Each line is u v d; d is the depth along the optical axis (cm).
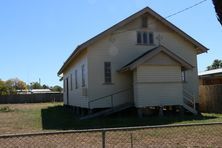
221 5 868
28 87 9738
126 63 2361
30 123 1955
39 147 1005
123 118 2047
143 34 2434
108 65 2327
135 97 2188
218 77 3341
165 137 1162
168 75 2191
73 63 3034
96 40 2270
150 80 2156
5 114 2800
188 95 2433
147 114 2255
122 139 1138
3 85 5978
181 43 2533
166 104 2172
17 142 1091
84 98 2427
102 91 2295
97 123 1842
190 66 2212
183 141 1078
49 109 3494
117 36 2361
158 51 2155
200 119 1931
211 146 994
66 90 3709
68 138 1177
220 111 2419
